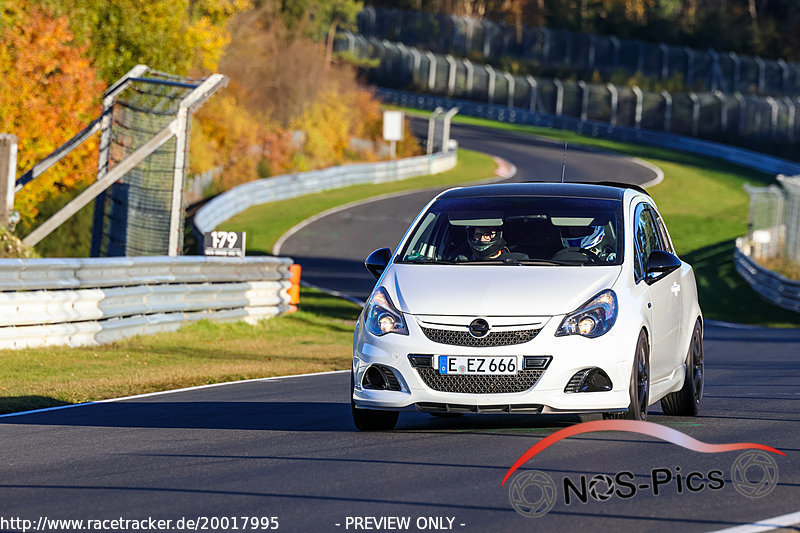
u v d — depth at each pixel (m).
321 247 150.38
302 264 136.50
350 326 84.44
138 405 40.50
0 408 38.72
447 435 31.16
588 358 29.59
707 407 39.03
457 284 30.98
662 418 35.72
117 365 53.91
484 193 35.19
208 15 168.88
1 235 74.94
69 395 42.94
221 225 163.62
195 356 59.97
